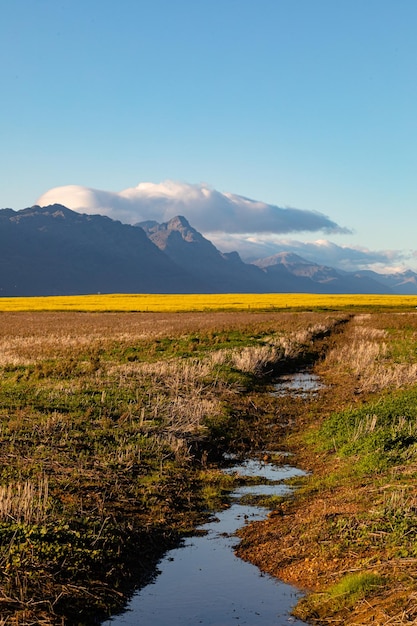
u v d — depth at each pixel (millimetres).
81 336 39750
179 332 41062
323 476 13977
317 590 8469
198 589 8742
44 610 7691
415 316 59344
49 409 18172
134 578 9070
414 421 16078
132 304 81750
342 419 17484
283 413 21219
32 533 9273
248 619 7848
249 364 27516
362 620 7266
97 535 9836
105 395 20141
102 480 12922
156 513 11672
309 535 9961
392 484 11555
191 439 16641
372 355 31391
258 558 9773
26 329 47062
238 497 12953
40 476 12469
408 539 9039
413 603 7184
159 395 20641
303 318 57438
